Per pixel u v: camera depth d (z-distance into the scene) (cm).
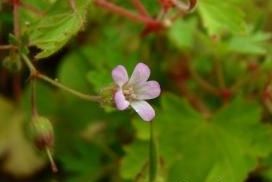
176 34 25
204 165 23
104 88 19
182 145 23
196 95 25
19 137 25
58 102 25
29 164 25
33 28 19
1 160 25
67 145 25
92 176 24
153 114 18
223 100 25
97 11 25
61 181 25
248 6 26
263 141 23
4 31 25
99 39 25
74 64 25
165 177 22
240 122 23
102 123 25
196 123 23
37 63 26
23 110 25
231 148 23
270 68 24
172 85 25
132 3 24
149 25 23
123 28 25
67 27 19
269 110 25
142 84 19
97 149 25
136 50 25
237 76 25
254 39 24
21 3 21
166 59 25
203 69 25
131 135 24
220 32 23
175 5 22
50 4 21
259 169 24
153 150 20
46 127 19
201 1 23
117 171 24
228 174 22
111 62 24
